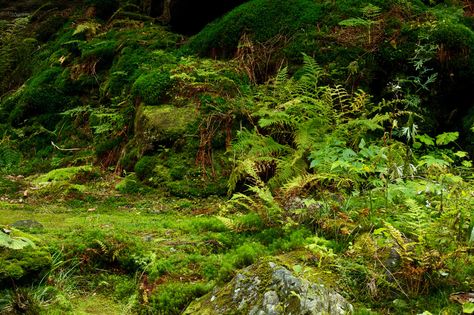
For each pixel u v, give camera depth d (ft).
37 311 9.85
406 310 9.48
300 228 13.48
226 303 9.52
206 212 17.69
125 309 10.34
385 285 10.06
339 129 18.07
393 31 23.63
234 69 24.67
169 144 21.79
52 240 12.78
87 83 30.76
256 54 25.39
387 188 13.37
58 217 17.03
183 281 11.51
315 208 13.79
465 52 22.86
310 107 18.72
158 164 21.17
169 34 31.17
